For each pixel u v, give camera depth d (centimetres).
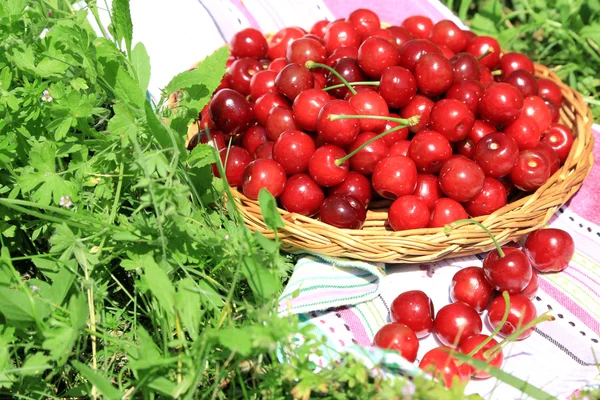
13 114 53
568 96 62
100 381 44
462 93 58
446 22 64
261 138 60
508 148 55
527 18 78
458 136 56
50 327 47
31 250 56
